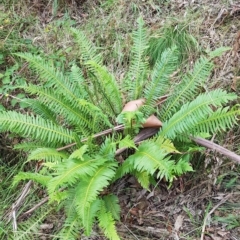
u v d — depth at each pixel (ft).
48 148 4.76
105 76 4.75
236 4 6.02
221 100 4.36
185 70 5.74
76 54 6.31
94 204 4.50
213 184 4.94
